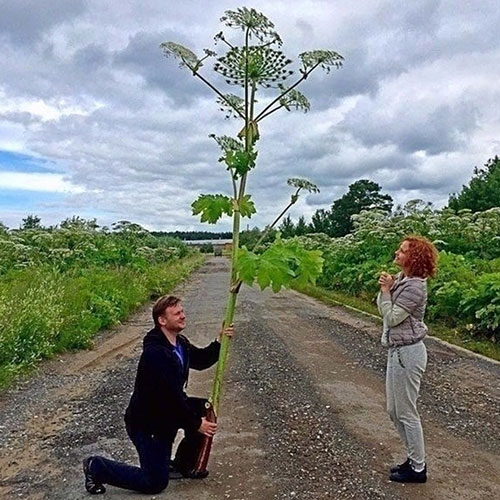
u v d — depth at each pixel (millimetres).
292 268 4227
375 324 12781
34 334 9148
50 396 7281
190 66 4449
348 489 4570
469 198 32562
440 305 11836
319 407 6668
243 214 4695
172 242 47406
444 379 7930
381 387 7598
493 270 12961
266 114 4574
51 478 4840
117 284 15398
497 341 10148
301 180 4586
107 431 5957
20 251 15758
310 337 11125
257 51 4414
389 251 16859
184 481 4699
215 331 11922
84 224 21312
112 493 4512
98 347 10352
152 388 4332
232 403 6832
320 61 4352
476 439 5734
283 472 4883
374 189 54531
